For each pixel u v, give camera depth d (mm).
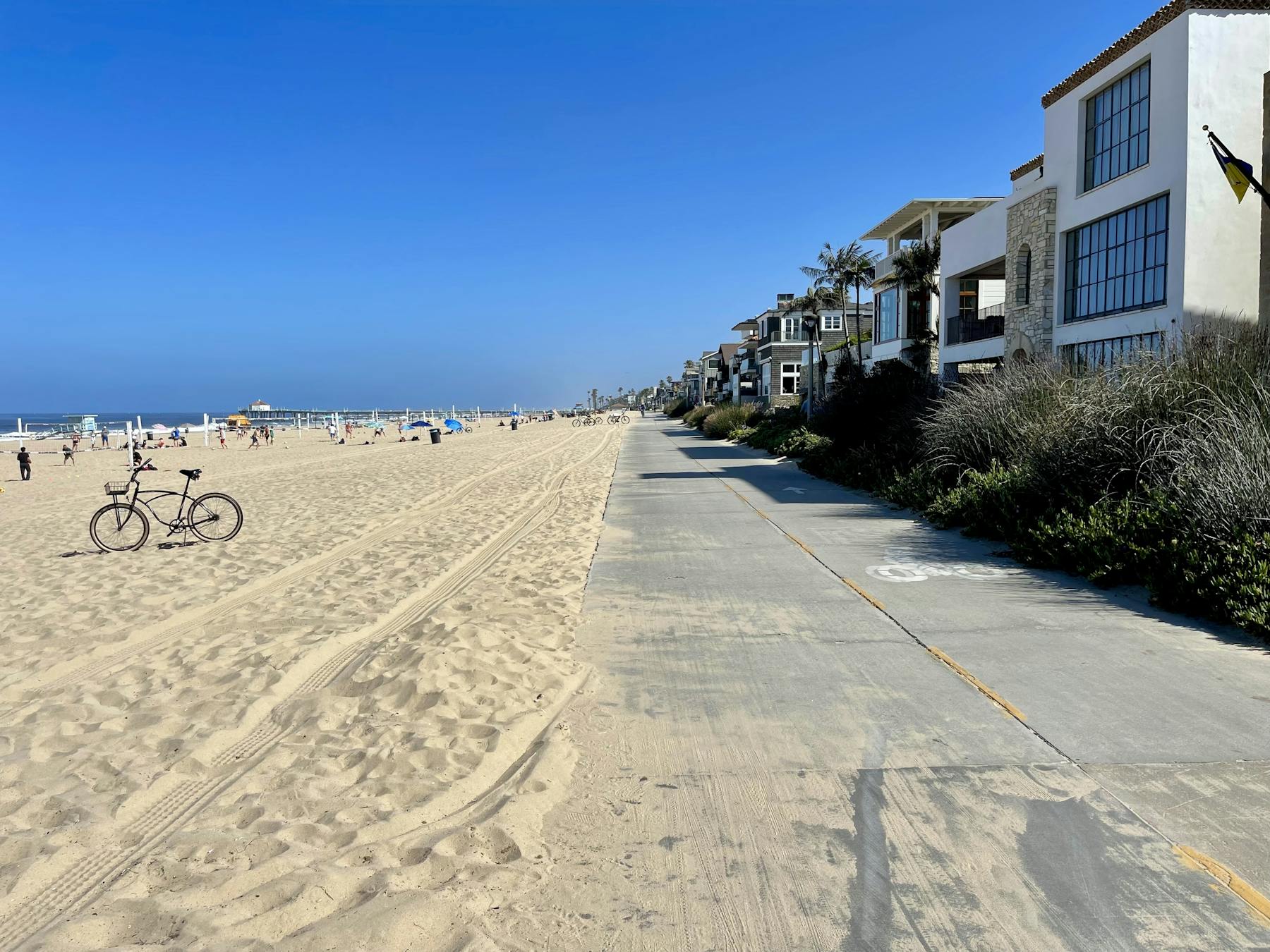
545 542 11188
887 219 36625
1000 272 26156
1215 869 3020
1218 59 14977
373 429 68250
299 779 4020
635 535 11500
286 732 4711
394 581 8875
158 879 3129
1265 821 3346
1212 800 3523
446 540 11523
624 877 3094
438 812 3662
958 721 4484
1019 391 13117
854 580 8195
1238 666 5242
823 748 4195
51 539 13164
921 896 2914
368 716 4906
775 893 2963
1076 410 10391
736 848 3277
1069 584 7668
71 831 3496
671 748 4273
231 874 3125
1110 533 7797
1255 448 7309
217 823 3598
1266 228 11922
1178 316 15242
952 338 26844
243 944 2674
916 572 8469
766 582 8242
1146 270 16500
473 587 8422
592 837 3395
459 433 66875
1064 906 2832
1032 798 3596
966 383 15891
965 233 25297
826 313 63219
